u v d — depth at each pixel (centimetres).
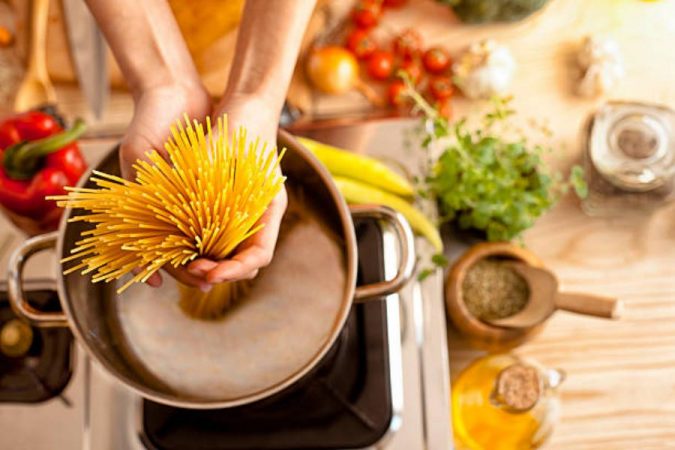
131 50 79
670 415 104
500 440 99
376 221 95
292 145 80
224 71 109
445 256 106
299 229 82
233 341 80
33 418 95
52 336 96
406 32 114
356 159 99
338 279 81
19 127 98
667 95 113
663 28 115
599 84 111
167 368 80
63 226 78
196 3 106
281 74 79
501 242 101
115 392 95
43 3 110
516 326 96
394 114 111
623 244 109
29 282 98
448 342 106
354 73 113
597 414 105
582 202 110
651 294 108
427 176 102
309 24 113
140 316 81
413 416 93
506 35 116
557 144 112
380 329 93
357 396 92
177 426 93
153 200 70
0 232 101
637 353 106
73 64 112
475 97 114
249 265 73
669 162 104
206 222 71
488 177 98
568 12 116
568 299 94
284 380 76
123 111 112
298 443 92
